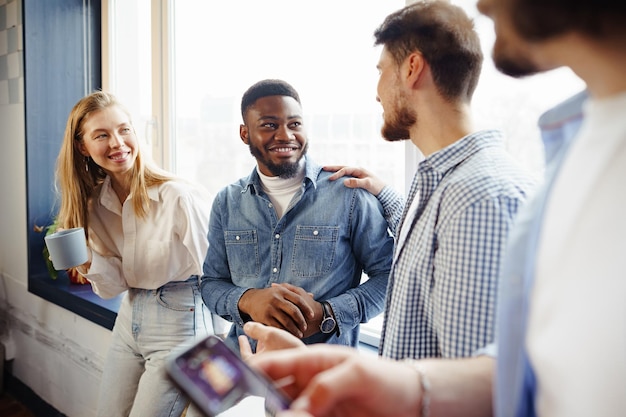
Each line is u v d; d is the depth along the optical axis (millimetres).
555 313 416
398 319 703
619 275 377
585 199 407
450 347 616
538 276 442
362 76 1402
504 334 476
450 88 738
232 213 1255
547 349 416
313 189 1174
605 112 409
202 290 1290
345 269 1154
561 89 1017
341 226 1135
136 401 1472
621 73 394
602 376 383
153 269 1502
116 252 1649
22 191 2439
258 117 1135
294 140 1147
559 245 422
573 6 383
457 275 613
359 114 1422
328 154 1511
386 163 1385
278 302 1019
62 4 2311
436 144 758
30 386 2520
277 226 1170
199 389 430
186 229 1474
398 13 797
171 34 2027
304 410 437
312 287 1135
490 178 631
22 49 2266
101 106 1495
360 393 475
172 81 2051
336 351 534
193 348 462
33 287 2344
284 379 516
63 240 1412
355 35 1406
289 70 1587
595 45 395
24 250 2463
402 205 1153
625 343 374
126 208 1538
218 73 1837
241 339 728
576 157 433
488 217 603
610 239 385
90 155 1544
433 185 713
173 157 2080
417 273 686
